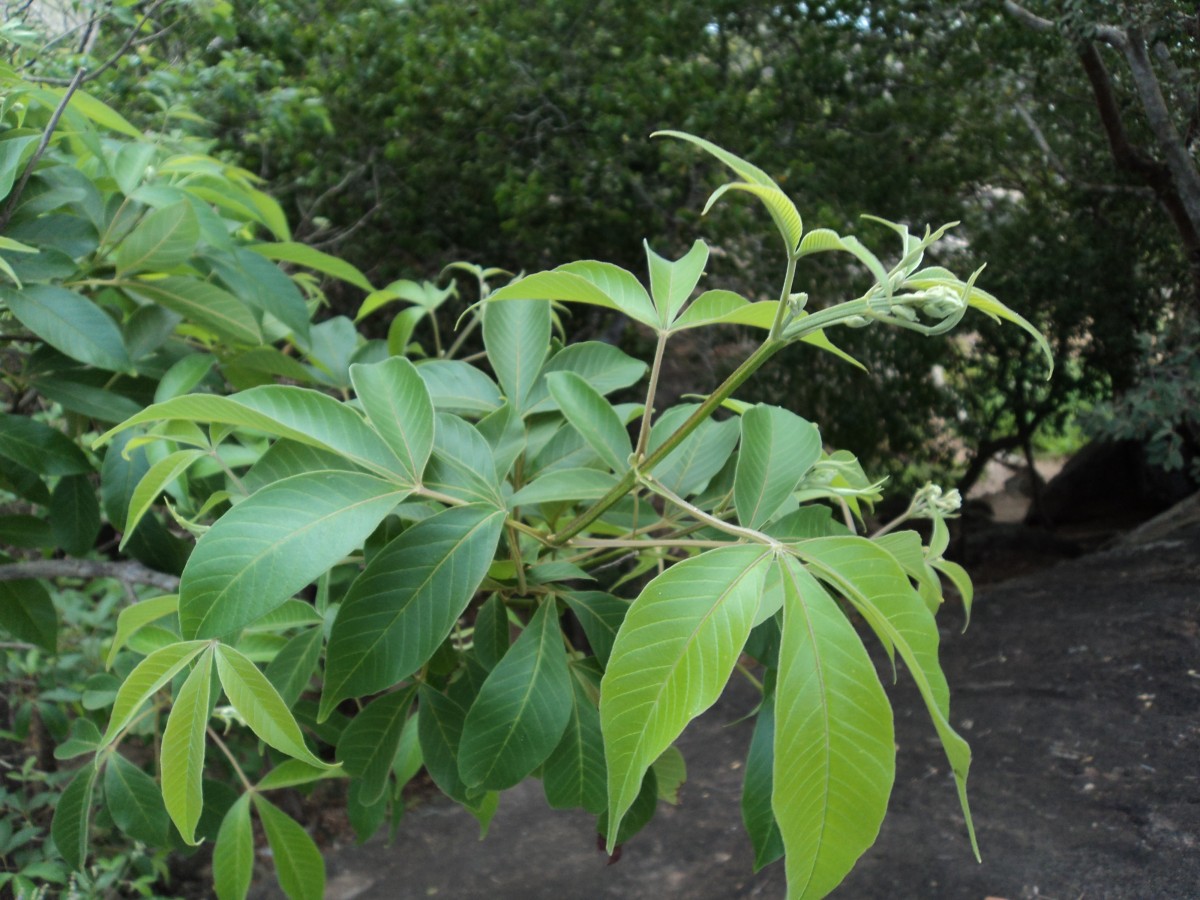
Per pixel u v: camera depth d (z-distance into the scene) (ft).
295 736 2.94
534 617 3.61
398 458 3.14
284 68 20.21
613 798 2.27
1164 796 12.41
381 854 15.99
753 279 21.83
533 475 4.20
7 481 5.27
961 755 2.42
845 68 22.91
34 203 4.84
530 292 3.26
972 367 29.19
